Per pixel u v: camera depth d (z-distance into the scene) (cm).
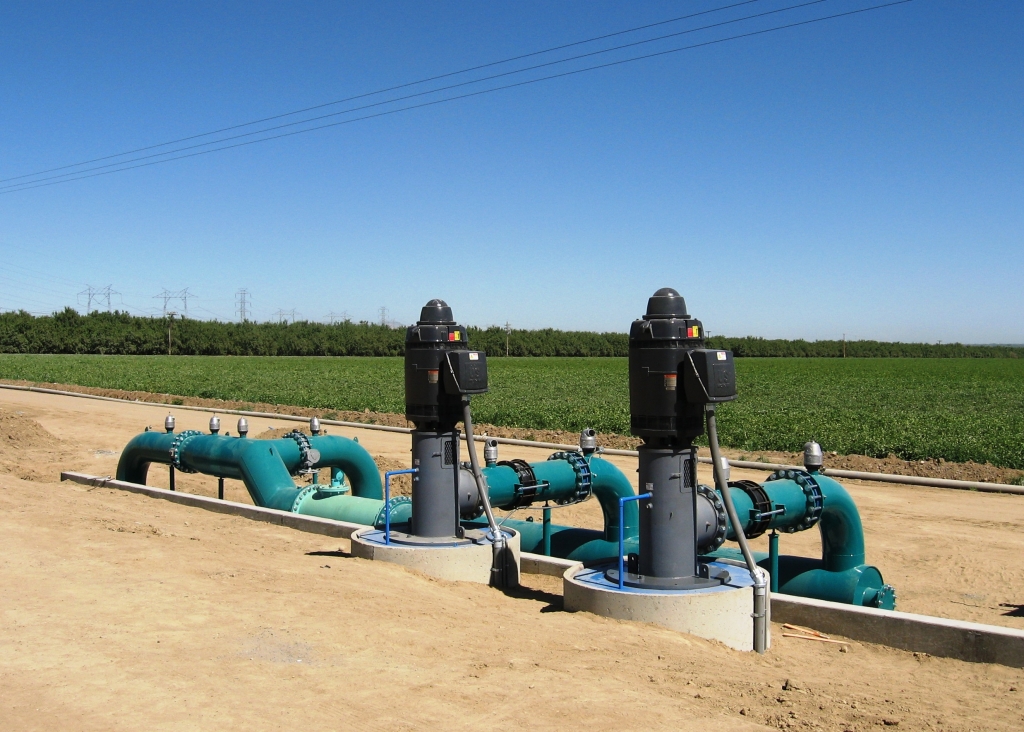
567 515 1425
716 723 523
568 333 14950
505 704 529
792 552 1202
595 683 571
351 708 512
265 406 3259
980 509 1488
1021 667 668
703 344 738
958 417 3067
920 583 1042
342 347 12512
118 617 658
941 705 590
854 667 678
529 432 2422
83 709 497
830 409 3494
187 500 1239
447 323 892
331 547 973
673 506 728
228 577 788
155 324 11894
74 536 934
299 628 650
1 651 582
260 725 484
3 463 1761
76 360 8288
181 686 533
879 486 1728
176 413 3097
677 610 692
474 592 821
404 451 2114
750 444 2189
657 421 716
